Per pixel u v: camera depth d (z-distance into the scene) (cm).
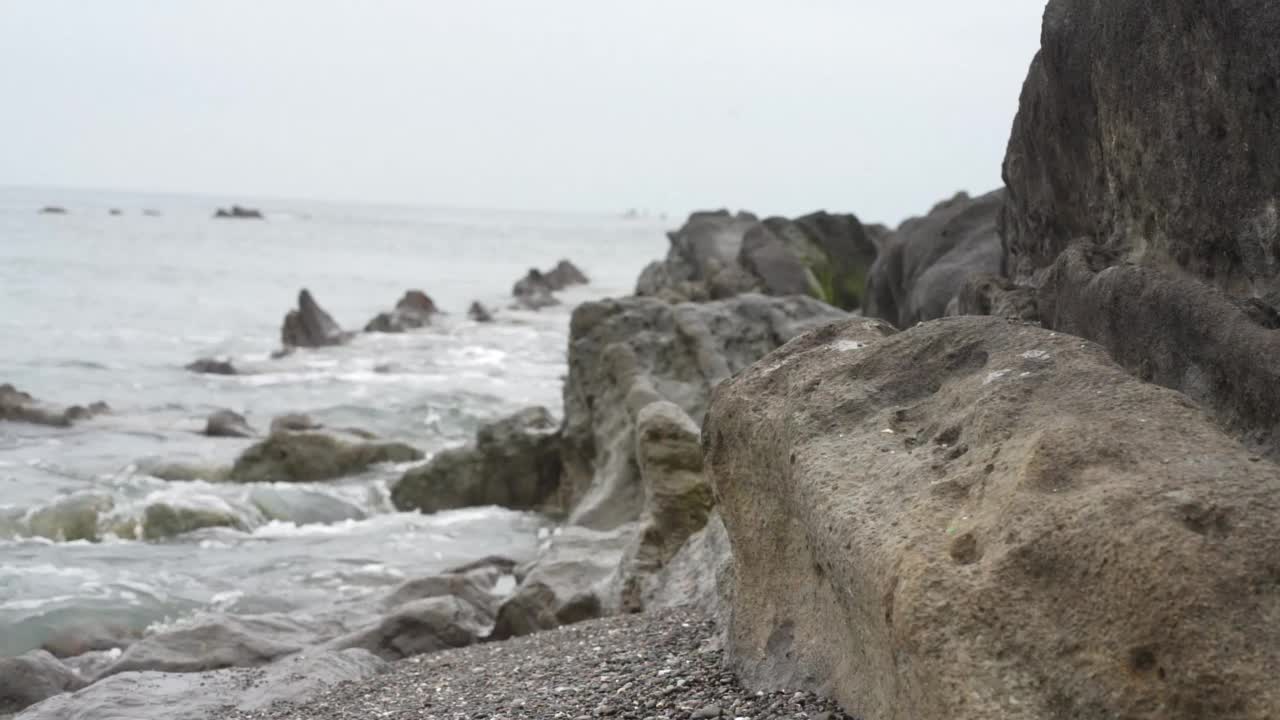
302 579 1648
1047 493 427
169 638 1206
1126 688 379
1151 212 800
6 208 19712
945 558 429
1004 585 409
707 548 1125
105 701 956
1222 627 367
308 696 951
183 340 4500
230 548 1820
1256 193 680
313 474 2342
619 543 1483
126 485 2100
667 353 2173
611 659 806
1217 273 725
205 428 2725
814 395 591
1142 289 712
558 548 1474
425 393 3312
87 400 3092
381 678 979
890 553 448
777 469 600
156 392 3272
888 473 506
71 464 2258
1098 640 388
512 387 3512
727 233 4603
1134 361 720
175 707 940
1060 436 443
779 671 602
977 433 491
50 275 6988
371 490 2239
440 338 4788
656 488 1303
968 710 396
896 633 426
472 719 695
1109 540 394
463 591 1422
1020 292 952
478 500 2269
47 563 1653
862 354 605
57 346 4138
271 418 2898
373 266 9825
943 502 462
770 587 628
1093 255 839
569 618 1252
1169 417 450
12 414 2725
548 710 674
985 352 559
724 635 745
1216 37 698
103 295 6000
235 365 3844
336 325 4616
